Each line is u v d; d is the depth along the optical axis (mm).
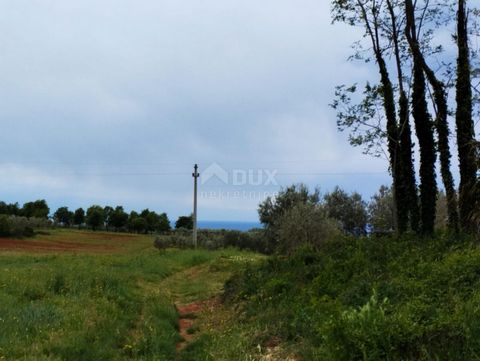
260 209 35688
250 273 14820
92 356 7641
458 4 16016
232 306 12805
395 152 18141
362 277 10164
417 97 16812
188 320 12531
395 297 7805
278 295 11453
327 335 5965
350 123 18422
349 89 18172
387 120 18344
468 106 15438
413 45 16891
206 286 18047
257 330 8805
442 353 5234
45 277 13977
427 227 16109
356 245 14211
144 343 8742
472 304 6113
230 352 7945
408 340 5473
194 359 8281
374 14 18672
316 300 9336
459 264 8445
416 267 9594
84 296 11945
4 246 42625
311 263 13914
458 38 16094
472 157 14547
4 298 10695
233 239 40250
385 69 18672
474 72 15539
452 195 15766
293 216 27844
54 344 7613
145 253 33688
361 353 5488
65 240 56969
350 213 36594
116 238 65062
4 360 6828
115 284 14375
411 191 17547
